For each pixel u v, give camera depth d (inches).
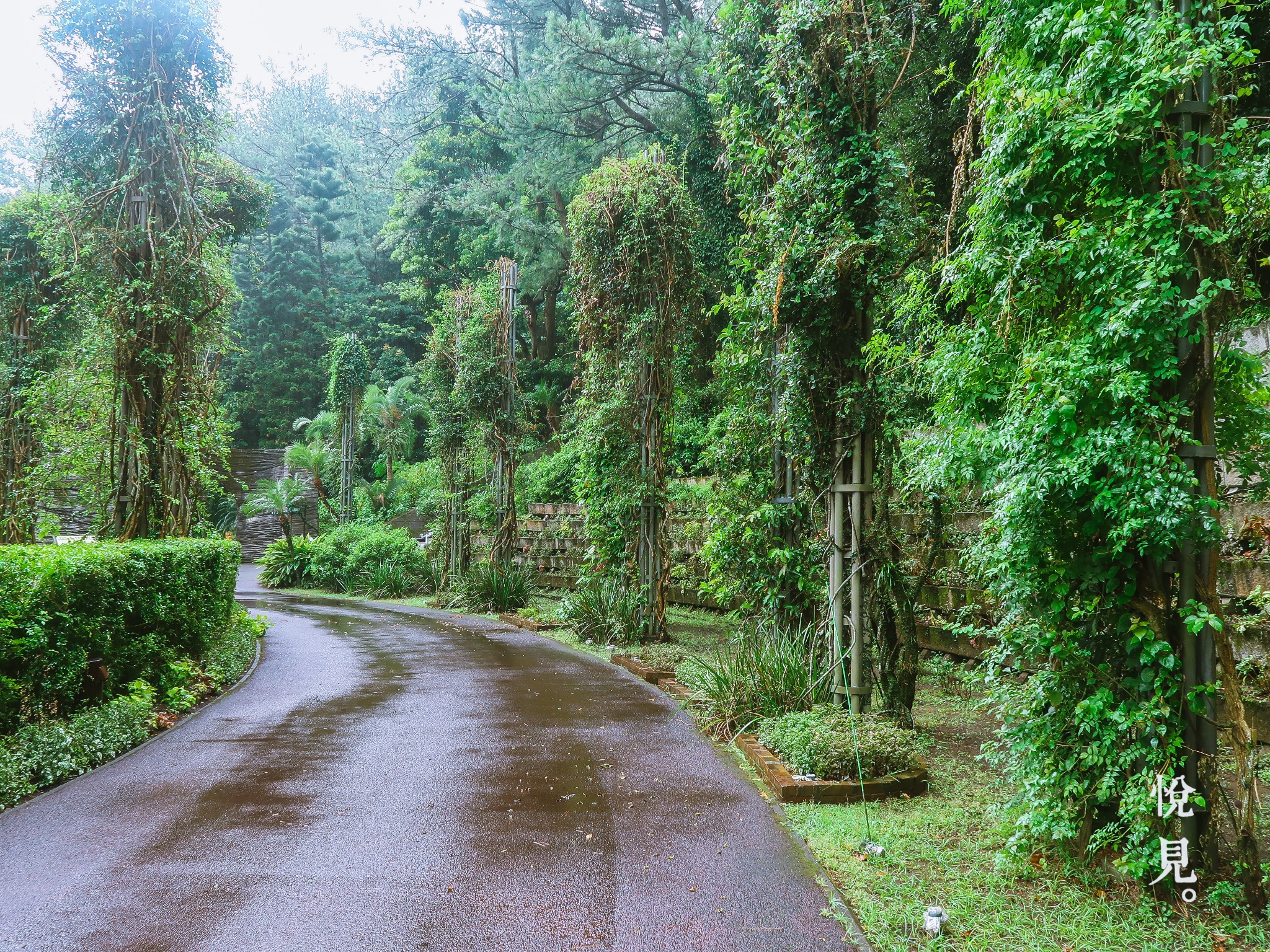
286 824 159.5
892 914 121.4
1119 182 126.9
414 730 236.2
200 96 375.2
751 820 161.8
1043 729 138.7
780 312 216.4
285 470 1358.3
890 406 208.4
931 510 227.5
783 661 232.8
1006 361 143.6
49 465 401.4
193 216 369.1
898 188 211.9
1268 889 120.5
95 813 166.1
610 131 842.8
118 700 229.6
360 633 465.1
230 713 260.1
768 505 264.7
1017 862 137.2
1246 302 126.3
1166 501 116.1
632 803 171.8
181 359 366.3
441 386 658.2
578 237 408.2
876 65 206.7
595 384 410.0
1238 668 173.6
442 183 1207.6
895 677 218.2
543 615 505.0
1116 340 120.7
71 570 210.5
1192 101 120.7
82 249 349.1
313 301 1699.1
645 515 393.4
